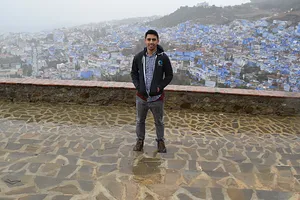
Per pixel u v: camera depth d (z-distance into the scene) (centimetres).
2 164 294
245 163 324
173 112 518
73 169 288
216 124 467
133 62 329
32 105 522
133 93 531
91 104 539
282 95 512
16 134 388
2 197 231
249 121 488
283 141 405
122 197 239
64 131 408
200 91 518
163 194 246
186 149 362
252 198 239
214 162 325
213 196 242
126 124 450
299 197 242
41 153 328
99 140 380
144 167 303
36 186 250
